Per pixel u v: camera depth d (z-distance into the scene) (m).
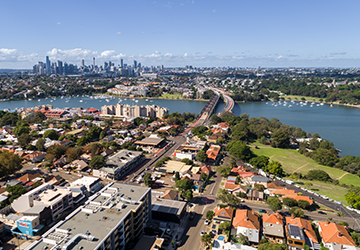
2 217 152.75
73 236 103.25
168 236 138.75
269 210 170.12
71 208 170.12
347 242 130.62
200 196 189.62
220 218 154.62
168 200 166.38
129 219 123.12
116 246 111.94
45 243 101.12
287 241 136.00
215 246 130.25
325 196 193.25
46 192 168.00
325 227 143.88
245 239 134.12
